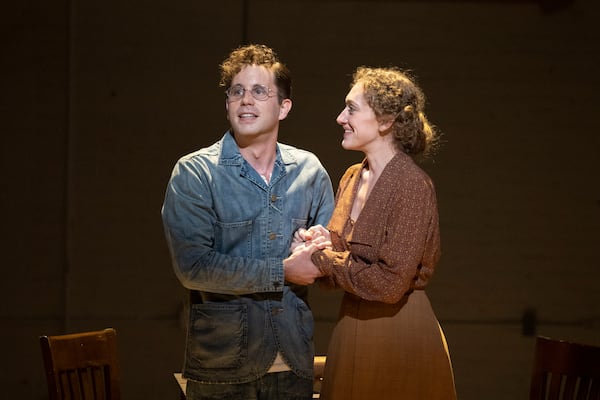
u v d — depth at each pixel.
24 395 11.66
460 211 11.97
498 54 11.87
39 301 11.63
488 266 12.04
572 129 11.98
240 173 6.72
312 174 7.05
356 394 6.42
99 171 11.60
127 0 11.49
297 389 6.81
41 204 11.59
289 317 6.79
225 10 11.58
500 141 11.94
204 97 11.62
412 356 6.44
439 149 11.90
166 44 11.56
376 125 6.50
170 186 6.68
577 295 12.13
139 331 11.78
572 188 12.04
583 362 7.14
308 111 11.69
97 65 11.50
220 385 6.66
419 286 6.50
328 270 6.39
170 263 11.78
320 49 11.68
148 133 11.62
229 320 6.61
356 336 6.46
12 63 11.42
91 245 11.66
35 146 11.52
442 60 11.81
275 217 6.79
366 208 6.41
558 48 11.90
